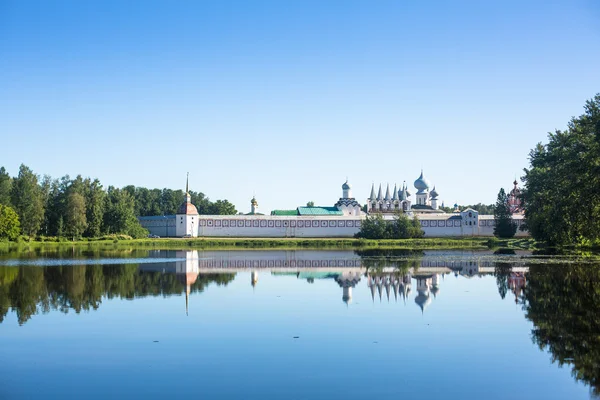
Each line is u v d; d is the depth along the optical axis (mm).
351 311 46094
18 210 171250
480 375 29328
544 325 40062
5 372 30281
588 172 78750
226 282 66750
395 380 28594
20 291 58188
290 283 65500
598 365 30812
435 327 39812
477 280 66375
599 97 84125
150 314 45188
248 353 33375
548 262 88312
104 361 32062
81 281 67188
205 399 26188
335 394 26750
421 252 130625
